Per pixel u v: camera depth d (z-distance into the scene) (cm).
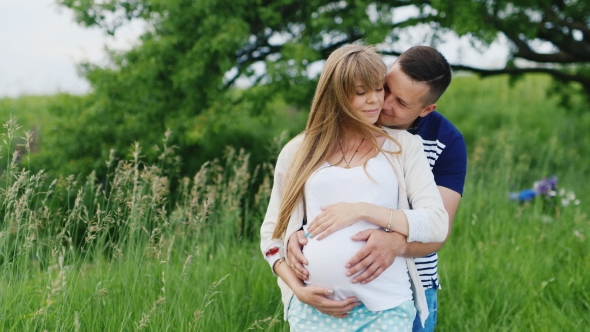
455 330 352
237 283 367
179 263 366
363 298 210
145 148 683
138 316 306
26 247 312
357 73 212
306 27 725
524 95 1370
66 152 708
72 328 287
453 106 1287
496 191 602
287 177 236
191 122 679
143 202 360
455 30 664
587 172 833
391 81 226
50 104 796
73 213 331
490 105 1285
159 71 704
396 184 221
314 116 227
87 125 720
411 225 208
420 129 255
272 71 672
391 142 226
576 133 1066
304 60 685
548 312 357
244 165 463
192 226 375
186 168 757
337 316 213
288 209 225
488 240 473
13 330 280
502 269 411
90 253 352
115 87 729
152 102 707
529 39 761
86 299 314
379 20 691
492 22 727
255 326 332
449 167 255
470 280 393
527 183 750
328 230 211
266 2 729
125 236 347
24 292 303
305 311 223
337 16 716
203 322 304
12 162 328
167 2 650
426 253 221
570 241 463
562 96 1052
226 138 867
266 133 925
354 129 222
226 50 669
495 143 840
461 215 528
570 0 797
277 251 233
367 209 210
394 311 212
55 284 263
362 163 222
